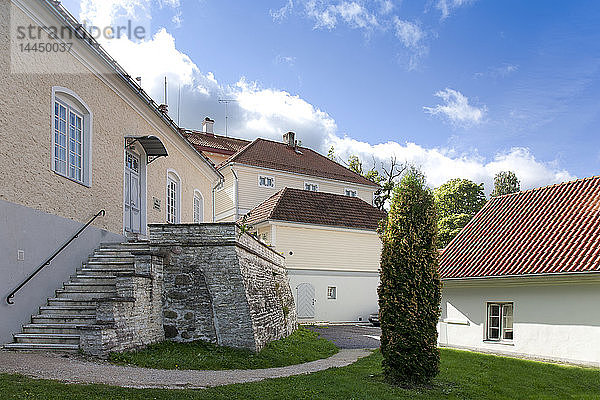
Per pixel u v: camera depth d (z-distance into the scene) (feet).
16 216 32.09
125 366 29.27
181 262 39.83
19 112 32.58
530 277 46.47
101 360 29.68
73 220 38.73
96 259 40.55
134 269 37.91
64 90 37.70
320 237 91.50
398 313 34.35
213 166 78.13
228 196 112.16
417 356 33.94
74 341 31.32
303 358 42.39
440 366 40.83
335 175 125.18
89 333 30.37
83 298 35.76
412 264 34.60
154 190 56.39
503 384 36.01
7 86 31.50
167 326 38.60
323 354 47.09
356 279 93.61
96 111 42.73
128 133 48.96
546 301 47.01
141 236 51.98
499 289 51.01
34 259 33.83
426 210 35.32
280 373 33.14
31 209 33.60
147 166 54.39
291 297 65.05
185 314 38.99
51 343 31.27
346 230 93.50
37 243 34.17
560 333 45.60
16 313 31.91
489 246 54.13
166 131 58.65
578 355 44.11
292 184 117.50
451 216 152.25
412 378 33.88
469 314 53.67
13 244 31.76
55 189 36.45
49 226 35.55
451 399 31.24
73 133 40.06
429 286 34.73
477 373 38.86
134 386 24.02
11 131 31.81
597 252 44.14
